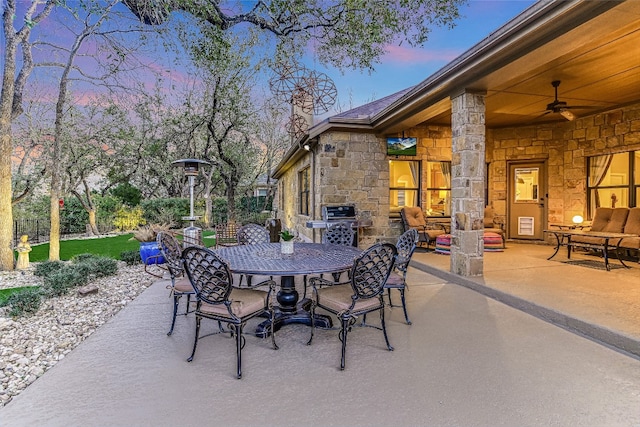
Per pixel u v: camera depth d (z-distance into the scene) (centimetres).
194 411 190
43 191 1235
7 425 178
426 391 208
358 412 188
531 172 804
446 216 795
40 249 895
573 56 406
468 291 431
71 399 201
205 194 1681
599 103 608
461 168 466
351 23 477
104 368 239
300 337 297
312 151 779
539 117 711
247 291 289
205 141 1253
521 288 403
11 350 277
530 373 228
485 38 358
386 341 270
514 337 288
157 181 1822
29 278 578
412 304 380
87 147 1153
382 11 463
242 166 1355
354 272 254
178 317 349
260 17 521
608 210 615
